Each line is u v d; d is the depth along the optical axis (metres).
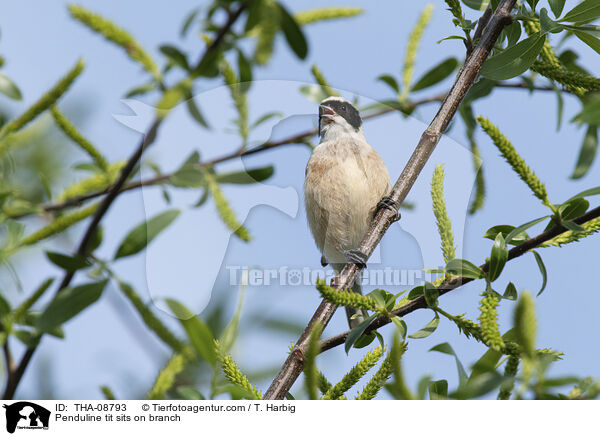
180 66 3.88
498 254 4.25
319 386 4.40
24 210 4.92
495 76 4.82
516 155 4.47
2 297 4.37
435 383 3.83
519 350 3.60
